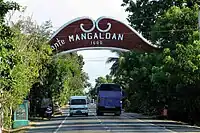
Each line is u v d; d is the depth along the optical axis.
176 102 51.97
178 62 45.41
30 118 54.88
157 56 55.81
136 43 57.69
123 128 37.56
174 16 52.59
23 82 37.31
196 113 47.75
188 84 45.47
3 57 25.03
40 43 51.66
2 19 24.42
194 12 51.88
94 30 56.88
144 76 57.06
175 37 52.50
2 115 36.16
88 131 34.81
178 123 46.06
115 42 57.19
